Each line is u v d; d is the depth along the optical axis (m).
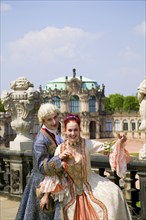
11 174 10.42
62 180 5.03
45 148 5.20
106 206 4.79
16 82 10.13
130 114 115.19
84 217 4.80
